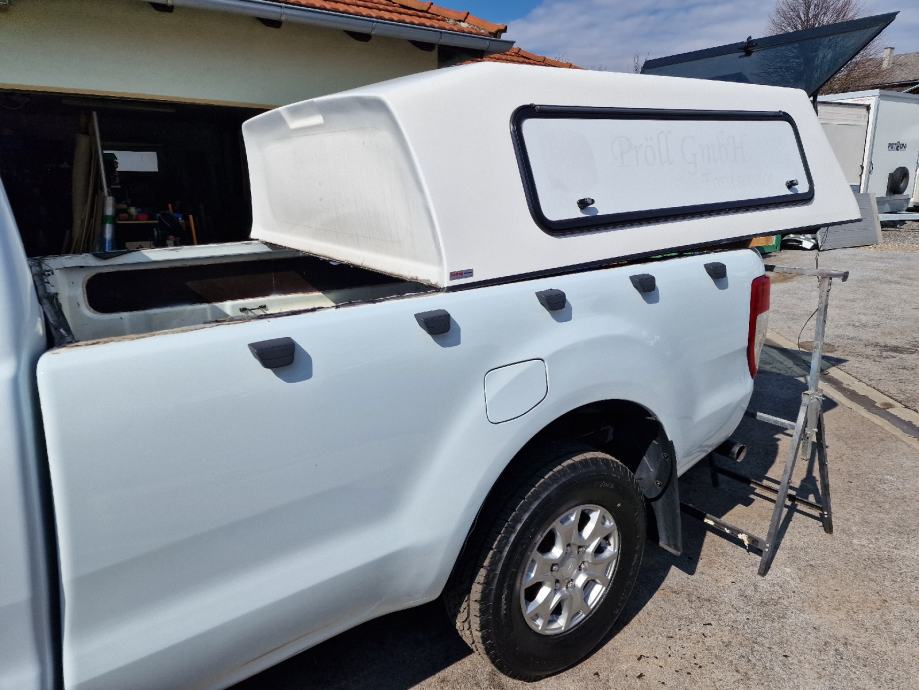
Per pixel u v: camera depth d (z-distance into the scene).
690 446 2.56
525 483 1.98
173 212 6.87
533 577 2.06
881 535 3.11
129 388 1.24
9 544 1.13
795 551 3.00
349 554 1.61
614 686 2.24
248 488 1.41
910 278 9.41
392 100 1.83
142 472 1.26
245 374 1.37
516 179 1.98
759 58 4.60
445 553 1.80
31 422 1.16
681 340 2.34
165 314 2.74
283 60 5.73
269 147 2.86
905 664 2.31
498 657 2.05
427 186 1.82
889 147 14.34
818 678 2.26
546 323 1.92
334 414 1.51
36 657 1.20
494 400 1.79
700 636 2.47
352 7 5.61
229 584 1.43
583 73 2.22
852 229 8.85
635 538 2.33
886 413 4.66
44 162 6.18
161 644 1.35
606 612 2.31
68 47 4.77
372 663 2.39
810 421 2.87
